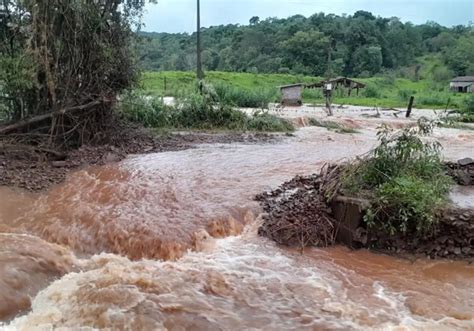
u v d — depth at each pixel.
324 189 7.55
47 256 6.09
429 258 6.56
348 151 12.85
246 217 7.52
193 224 7.04
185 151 12.20
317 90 40.59
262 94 24.69
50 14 10.27
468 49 63.56
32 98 10.89
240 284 5.64
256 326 4.81
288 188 8.47
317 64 60.97
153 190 8.47
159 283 5.57
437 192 6.94
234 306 5.17
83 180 9.07
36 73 10.15
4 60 10.09
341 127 18.64
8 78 10.11
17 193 8.27
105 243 6.65
